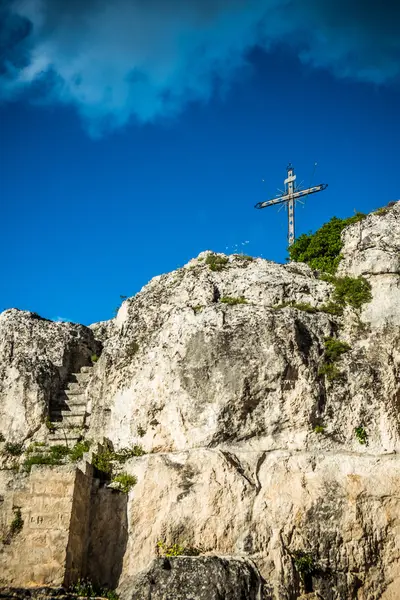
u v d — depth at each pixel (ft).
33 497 49.37
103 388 63.36
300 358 57.47
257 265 67.46
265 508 52.80
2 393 64.23
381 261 63.62
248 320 59.00
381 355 58.70
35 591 45.01
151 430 58.29
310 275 67.72
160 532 52.13
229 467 53.88
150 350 61.67
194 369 57.77
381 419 56.75
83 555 51.52
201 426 56.08
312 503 53.06
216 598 45.83
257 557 50.70
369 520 52.95
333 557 51.72
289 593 49.29
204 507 52.70
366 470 54.44
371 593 51.31
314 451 55.42
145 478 54.80
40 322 71.05
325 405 56.80
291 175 90.38
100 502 54.08
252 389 56.44
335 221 74.23
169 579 46.80
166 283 67.41
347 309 62.54
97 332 75.31
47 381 65.16
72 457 57.57
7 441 61.93
